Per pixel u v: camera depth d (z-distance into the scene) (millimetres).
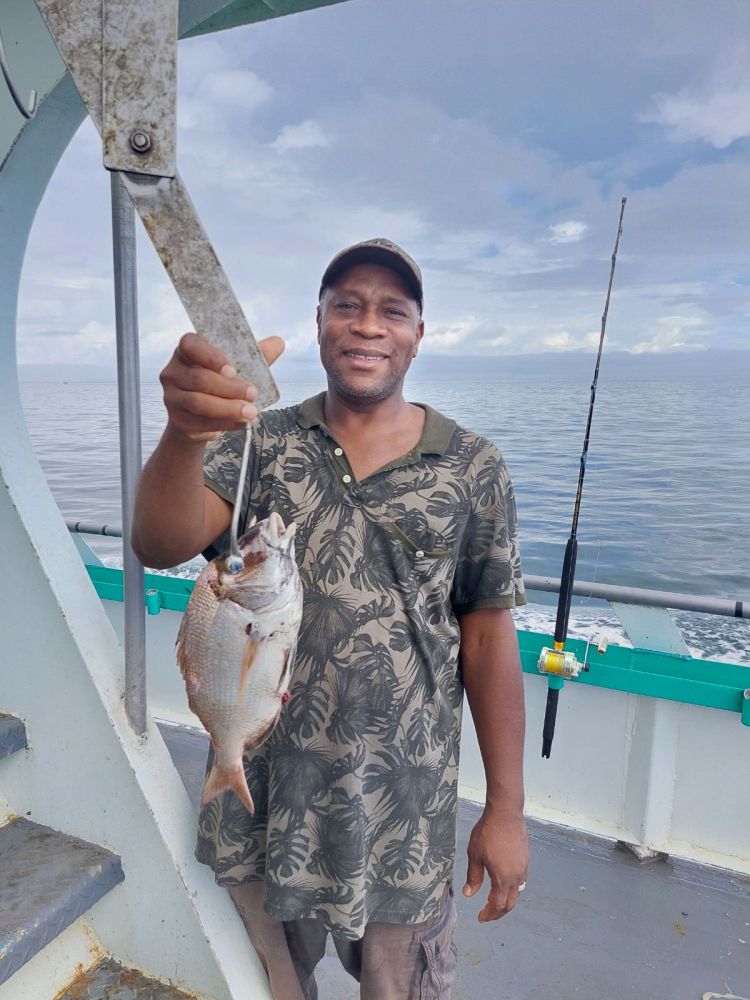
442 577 1433
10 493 1509
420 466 1432
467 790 2857
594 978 2004
